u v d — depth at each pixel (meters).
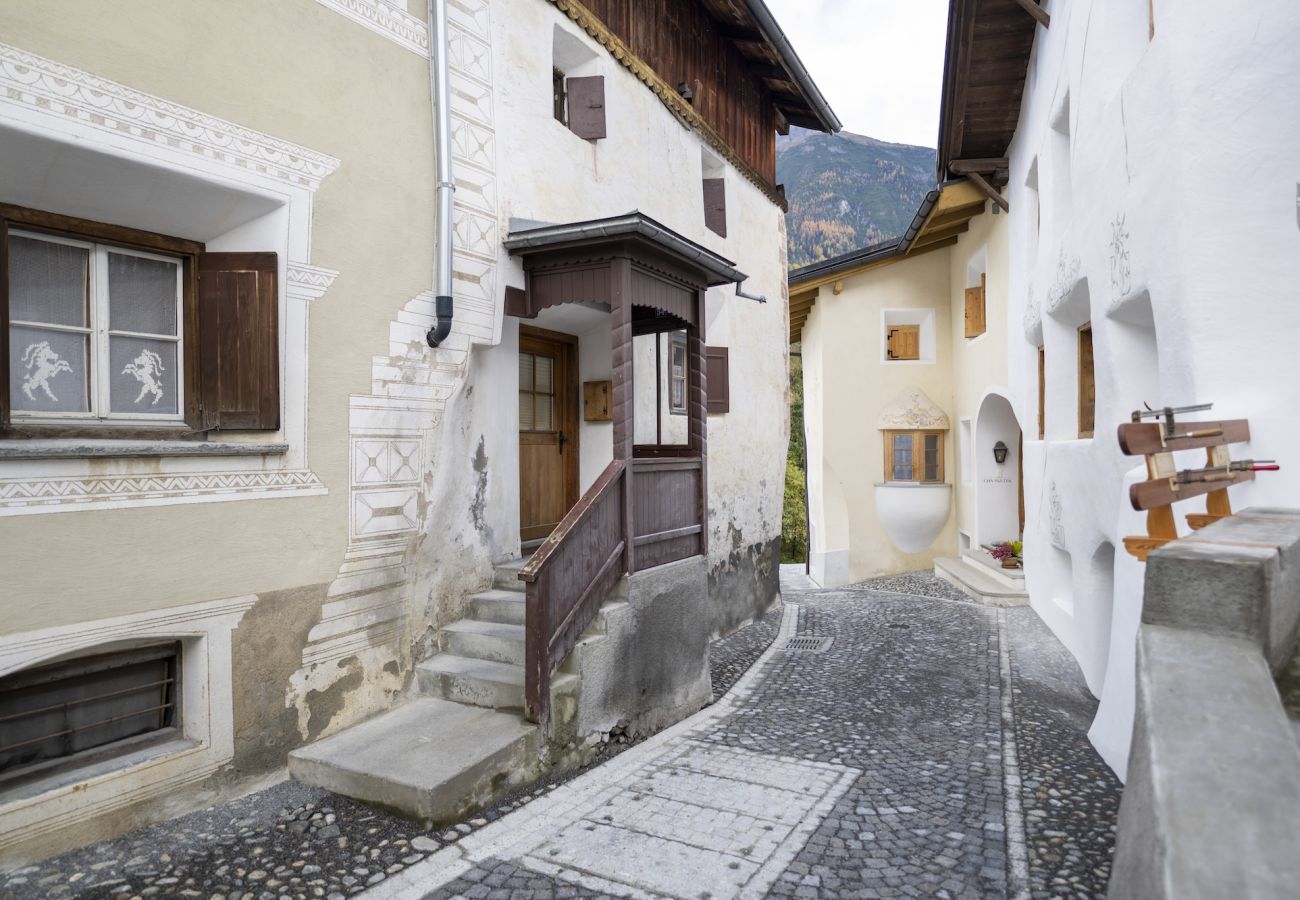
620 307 5.42
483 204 5.53
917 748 5.19
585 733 4.91
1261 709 1.77
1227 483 3.25
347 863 3.49
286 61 4.24
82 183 3.56
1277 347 4.03
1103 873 3.45
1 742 3.46
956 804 4.21
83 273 3.78
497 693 4.85
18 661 3.29
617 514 5.43
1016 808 4.15
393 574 4.95
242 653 4.08
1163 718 1.78
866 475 14.86
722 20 9.59
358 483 4.66
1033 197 9.41
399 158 4.89
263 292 4.14
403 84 4.92
